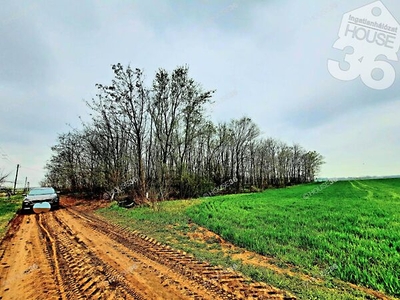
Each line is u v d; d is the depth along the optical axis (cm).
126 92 2709
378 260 749
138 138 2694
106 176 2998
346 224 1296
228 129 5012
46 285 582
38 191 2203
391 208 1950
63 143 4491
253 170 6875
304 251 872
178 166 3466
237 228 1204
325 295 549
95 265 714
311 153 8969
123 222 1468
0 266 710
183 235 1133
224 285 591
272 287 586
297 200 2711
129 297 523
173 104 3341
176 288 570
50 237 1070
